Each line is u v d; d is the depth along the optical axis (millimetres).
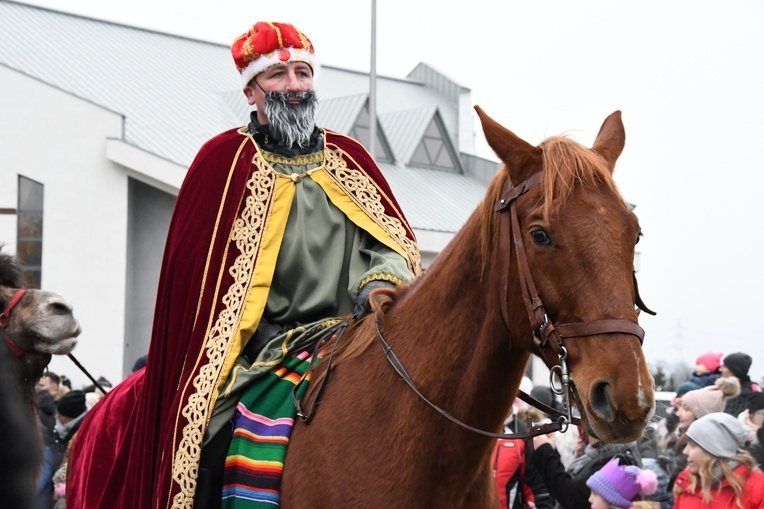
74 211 18922
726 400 5605
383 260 3656
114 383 18641
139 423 3566
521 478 5238
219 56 25109
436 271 3219
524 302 2838
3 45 22016
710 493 4473
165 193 19516
